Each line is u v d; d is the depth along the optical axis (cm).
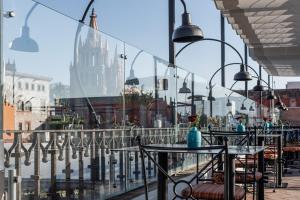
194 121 311
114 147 418
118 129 425
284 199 483
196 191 283
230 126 940
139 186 475
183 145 358
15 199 251
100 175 394
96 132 384
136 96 464
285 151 738
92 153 380
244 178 348
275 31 1371
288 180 651
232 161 277
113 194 419
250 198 440
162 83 543
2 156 240
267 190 547
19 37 275
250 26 1287
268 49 1678
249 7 1071
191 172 571
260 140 486
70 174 348
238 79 763
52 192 323
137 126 468
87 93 363
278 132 790
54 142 324
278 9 1098
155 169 517
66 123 337
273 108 1602
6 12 262
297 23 1254
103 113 393
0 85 241
